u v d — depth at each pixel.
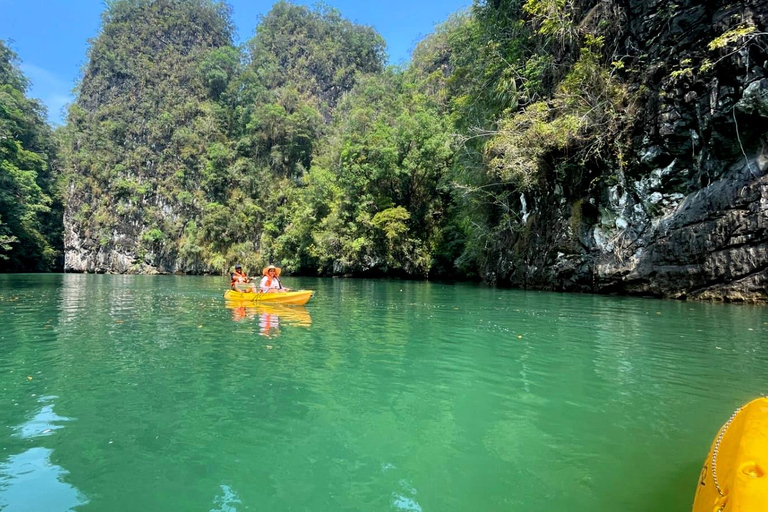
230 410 3.90
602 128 14.80
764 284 11.08
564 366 5.33
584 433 3.40
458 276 30.55
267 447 3.18
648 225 14.11
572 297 14.06
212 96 53.16
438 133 30.66
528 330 7.79
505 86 17.77
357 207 32.22
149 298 13.73
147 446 3.19
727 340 6.79
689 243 12.76
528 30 17.97
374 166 31.77
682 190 13.41
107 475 2.77
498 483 2.68
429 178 31.70
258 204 44.41
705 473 2.15
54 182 47.19
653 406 3.96
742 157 11.83
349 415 3.78
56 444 3.21
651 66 13.70
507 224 20.48
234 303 12.25
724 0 11.92
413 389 4.48
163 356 5.83
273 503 2.47
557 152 16.22
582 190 16.14
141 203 45.69
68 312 10.23
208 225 42.34
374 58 65.12
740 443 2.07
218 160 45.44
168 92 51.19
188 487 2.64
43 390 4.42
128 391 4.39
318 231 34.75
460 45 24.16
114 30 55.84
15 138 41.38
